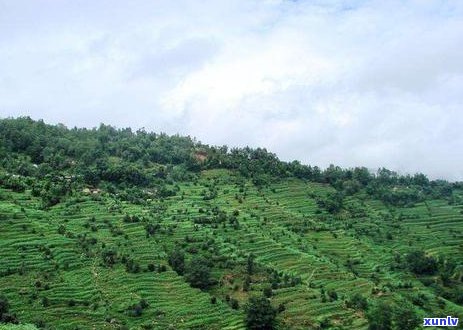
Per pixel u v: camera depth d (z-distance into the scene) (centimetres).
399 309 12862
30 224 15512
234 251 16525
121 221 17350
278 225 19838
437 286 15925
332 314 13300
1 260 13550
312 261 16612
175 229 17488
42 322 11438
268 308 12406
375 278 16225
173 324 12238
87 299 12719
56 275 13450
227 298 13638
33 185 18738
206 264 14950
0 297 11475
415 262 16962
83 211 17775
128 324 12044
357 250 18462
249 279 14712
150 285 13612
